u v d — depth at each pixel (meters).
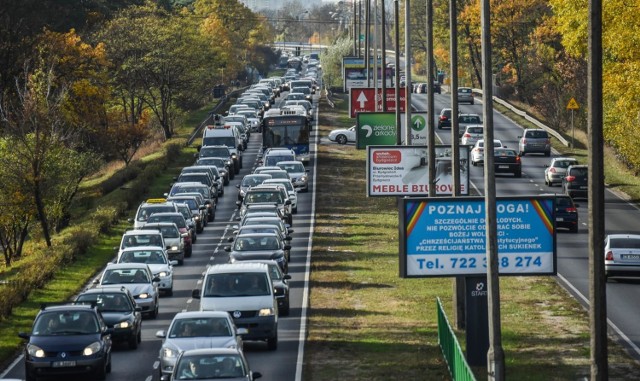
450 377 71.56
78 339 73.44
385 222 160.50
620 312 95.81
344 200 183.25
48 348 72.69
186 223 143.50
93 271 127.50
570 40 162.75
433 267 76.75
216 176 190.12
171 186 179.38
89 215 169.88
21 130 150.50
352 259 130.00
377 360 78.38
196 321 72.06
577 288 108.31
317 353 81.44
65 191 167.00
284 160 198.50
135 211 176.88
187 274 123.81
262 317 81.81
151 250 112.88
